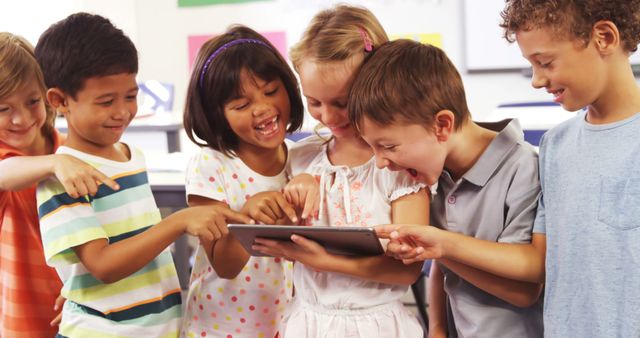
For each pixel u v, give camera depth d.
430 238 1.09
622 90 1.00
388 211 1.18
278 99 1.24
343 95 1.14
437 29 4.23
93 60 1.16
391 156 1.11
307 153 1.32
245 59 1.20
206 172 1.28
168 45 4.62
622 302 0.97
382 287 1.19
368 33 1.16
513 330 1.22
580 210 1.03
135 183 1.30
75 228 1.16
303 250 1.14
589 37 0.97
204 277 1.38
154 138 4.27
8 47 1.30
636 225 0.96
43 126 1.46
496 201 1.17
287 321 1.25
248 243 1.18
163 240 1.16
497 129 1.27
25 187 1.20
